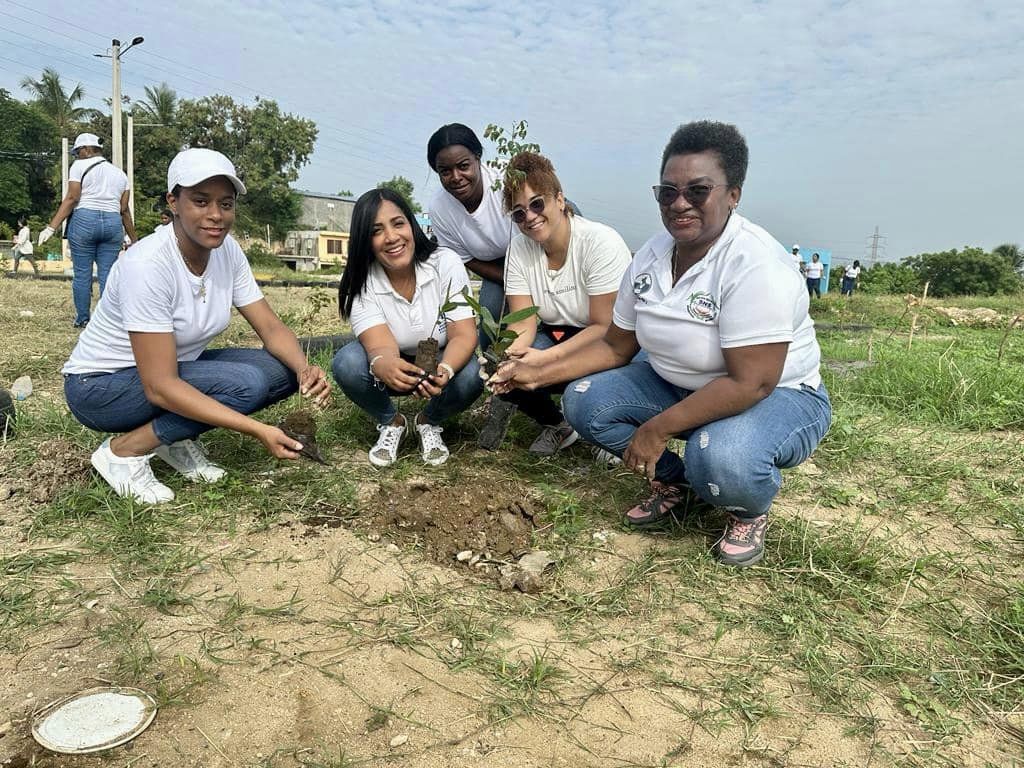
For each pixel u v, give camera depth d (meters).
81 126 42.19
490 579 2.39
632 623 2.16
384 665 1.90
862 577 2.43
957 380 5.02
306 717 1.71
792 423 2.41
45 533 2.52
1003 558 2.64
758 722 1.76
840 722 1.77
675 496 2.83
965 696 1.87
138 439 2.74
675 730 1.72
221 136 41.44
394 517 2.71
